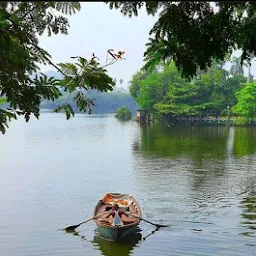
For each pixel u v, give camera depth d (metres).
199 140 49.34
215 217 18.45
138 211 18.08
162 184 25.38
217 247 14.90
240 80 79.00
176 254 14.47
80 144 45.66
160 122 82.62
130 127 71.88
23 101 5.76
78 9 4.54
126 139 50.94
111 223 16.42
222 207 20.12
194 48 4.69
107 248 15.16
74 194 23.08
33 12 5.48
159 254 14.48
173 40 4.65
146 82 82.12
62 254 14.65
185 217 18.45
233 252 14.45
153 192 23.36
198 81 77.44
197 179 26.80
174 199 21.72
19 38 4.96
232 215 18.73
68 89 5.89
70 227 17.16
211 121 76.56
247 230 16.62
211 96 76.81
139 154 37.97
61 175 28.34
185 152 39.12
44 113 137.62
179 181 26.23
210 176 27.77
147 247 15.13
